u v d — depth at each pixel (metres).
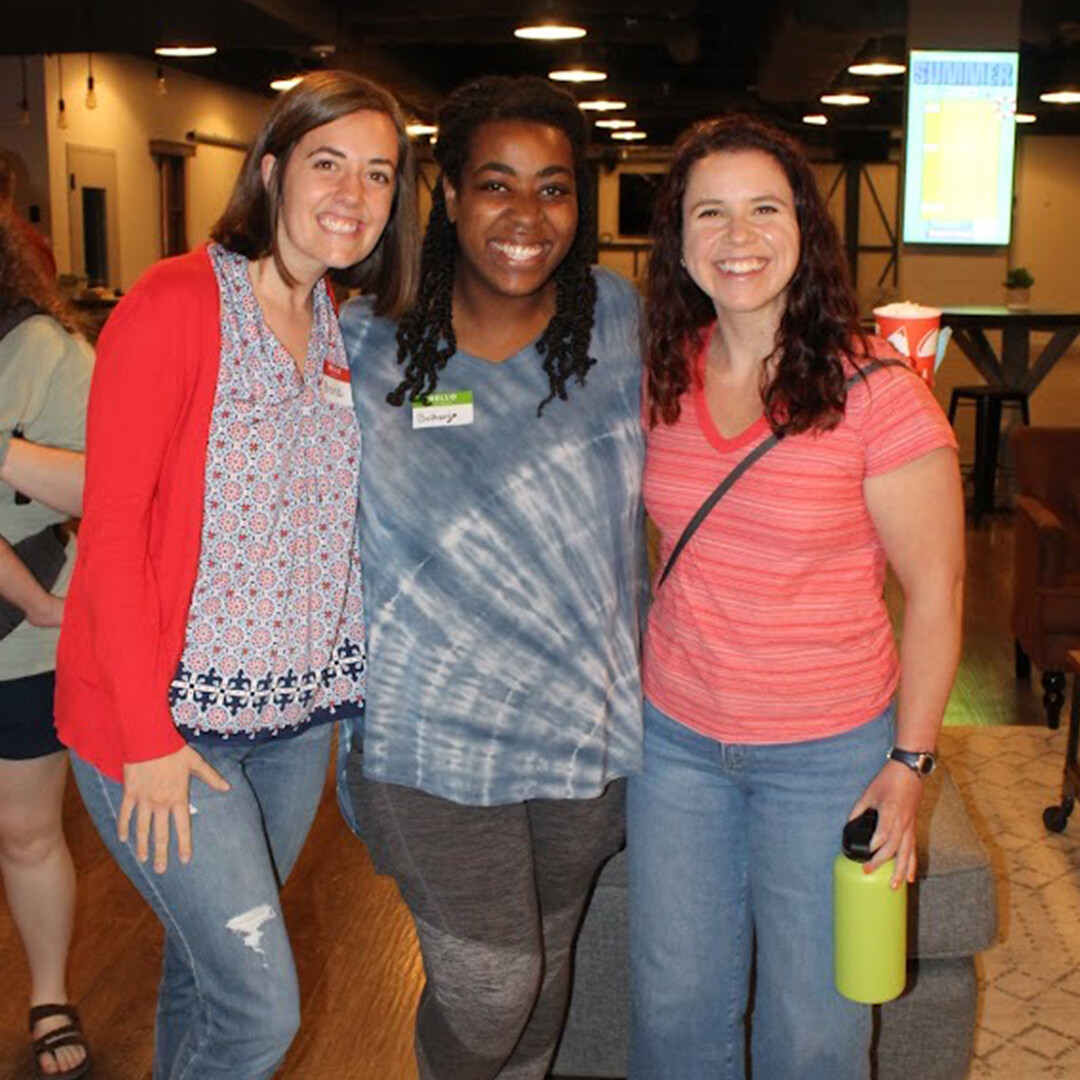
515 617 2.01
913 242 9.28
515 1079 2.37
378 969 3.17
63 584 2.51
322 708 2.01
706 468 1.97
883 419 1.87
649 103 20.83
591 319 2.02
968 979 2.52
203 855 1.90
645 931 2.16
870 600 1.99
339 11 12.22
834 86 17.56
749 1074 2.60
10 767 2.59
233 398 1.84
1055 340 9.43
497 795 2.05
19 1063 2.77
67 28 11.23
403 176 1.96
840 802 1.99
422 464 1.99
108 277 13.79
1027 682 5.32
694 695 2.04
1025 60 17.58
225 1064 2.00
